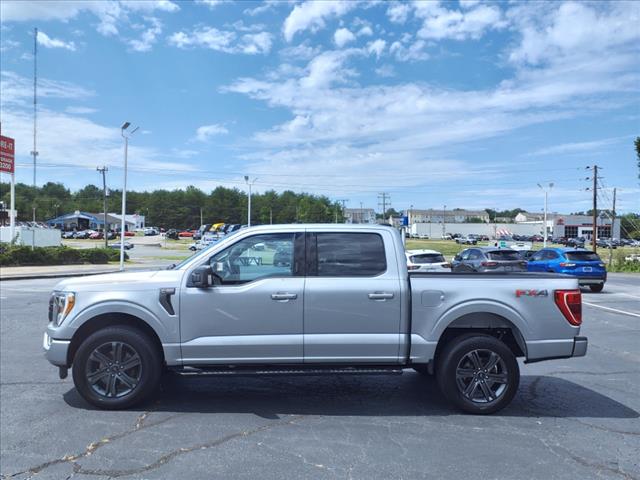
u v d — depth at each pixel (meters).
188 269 5.45
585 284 19.91
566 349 5.48
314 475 3.96
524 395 6.14
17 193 155.00
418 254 21.19
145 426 4.97
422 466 4.13
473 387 5.39
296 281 5.37
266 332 5.32
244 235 5.54
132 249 63.91
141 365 5.35
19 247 31.20
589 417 5.36
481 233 147.00
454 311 5.39
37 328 10.55
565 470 4.09
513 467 4.14
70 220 118.62
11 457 4.26
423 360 5.39
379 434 4.82
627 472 4.07
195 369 5.39
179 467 4.08
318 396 6.01
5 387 6.32
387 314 5.37
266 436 4.75
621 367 7.61
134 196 170.12
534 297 5.47
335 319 5.34
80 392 5.35
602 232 133.25
